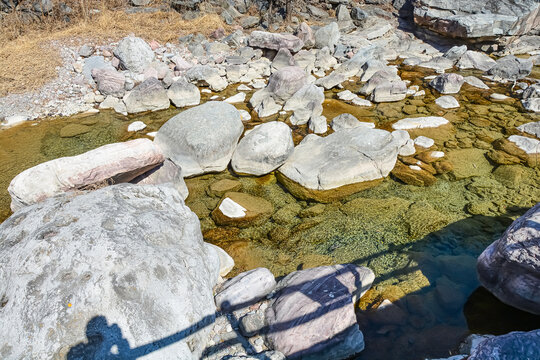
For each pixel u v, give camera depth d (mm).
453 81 9031
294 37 10836
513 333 2576
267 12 13109
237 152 5965
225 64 10352
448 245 4609
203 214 5180
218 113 6242
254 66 10320
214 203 5379
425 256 4449
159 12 12172
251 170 5887
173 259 3057
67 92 8617
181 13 12617
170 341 2682
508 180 5805
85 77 9062
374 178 5832
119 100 8469
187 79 9289
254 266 4383
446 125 7465
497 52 11977
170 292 2844
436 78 9391
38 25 10820
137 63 9289
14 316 2512
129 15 11914
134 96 8055
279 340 3244
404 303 3840
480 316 3684
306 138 6449
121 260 2762
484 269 3900
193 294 2988
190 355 2764
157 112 8133
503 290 3756
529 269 3391
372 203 5355
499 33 11414
